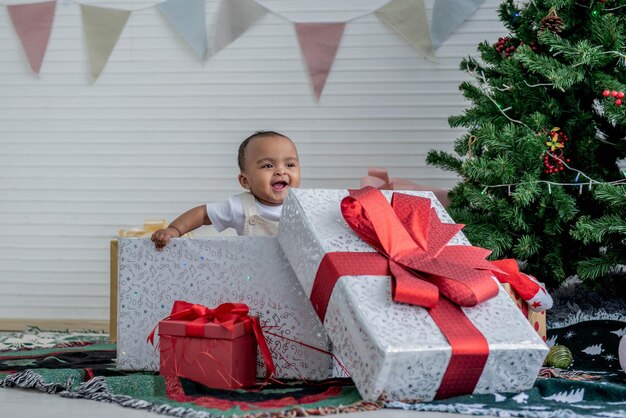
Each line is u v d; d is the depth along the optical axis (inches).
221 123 132.2
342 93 130.3
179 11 131.6
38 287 133.4
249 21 131.0
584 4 92.4
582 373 73.2
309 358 67.9
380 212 63.8
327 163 130.5
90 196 133.6
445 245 66.7
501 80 97.2
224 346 62.4
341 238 63.8
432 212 69.6
